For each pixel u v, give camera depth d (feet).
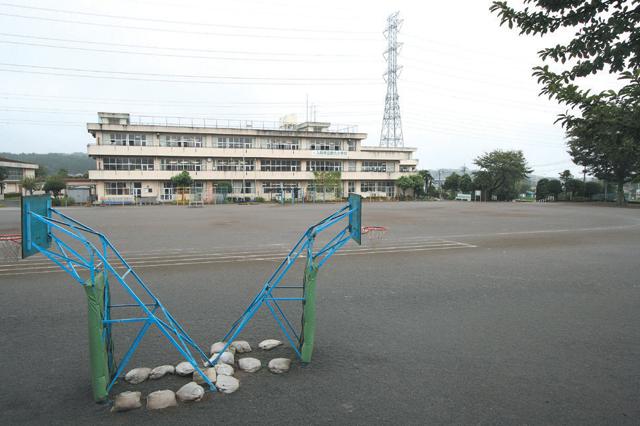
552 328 18.16
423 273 30.14
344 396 12.14
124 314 20.20
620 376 13.47
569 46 10.39
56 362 14.61
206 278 28.37
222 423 10.75
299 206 147.02
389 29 205.67
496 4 11.07
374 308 21.16
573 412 11.27
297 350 14.67
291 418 10.97
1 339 16.80
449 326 18.40
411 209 123.13
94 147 154.10
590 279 28.22
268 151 180.04
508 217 89.10
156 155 161.99
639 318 19.62
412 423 10.70
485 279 28.14
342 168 200.54
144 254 38.96
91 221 77.71
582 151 139.54
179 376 13.55
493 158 196.65
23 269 31.86
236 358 14.89
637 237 53.16
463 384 12.86
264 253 39.55
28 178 189.47
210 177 170.19
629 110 9.06
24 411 11.40
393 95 213.46
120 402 11.47
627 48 9.32
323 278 28.35
